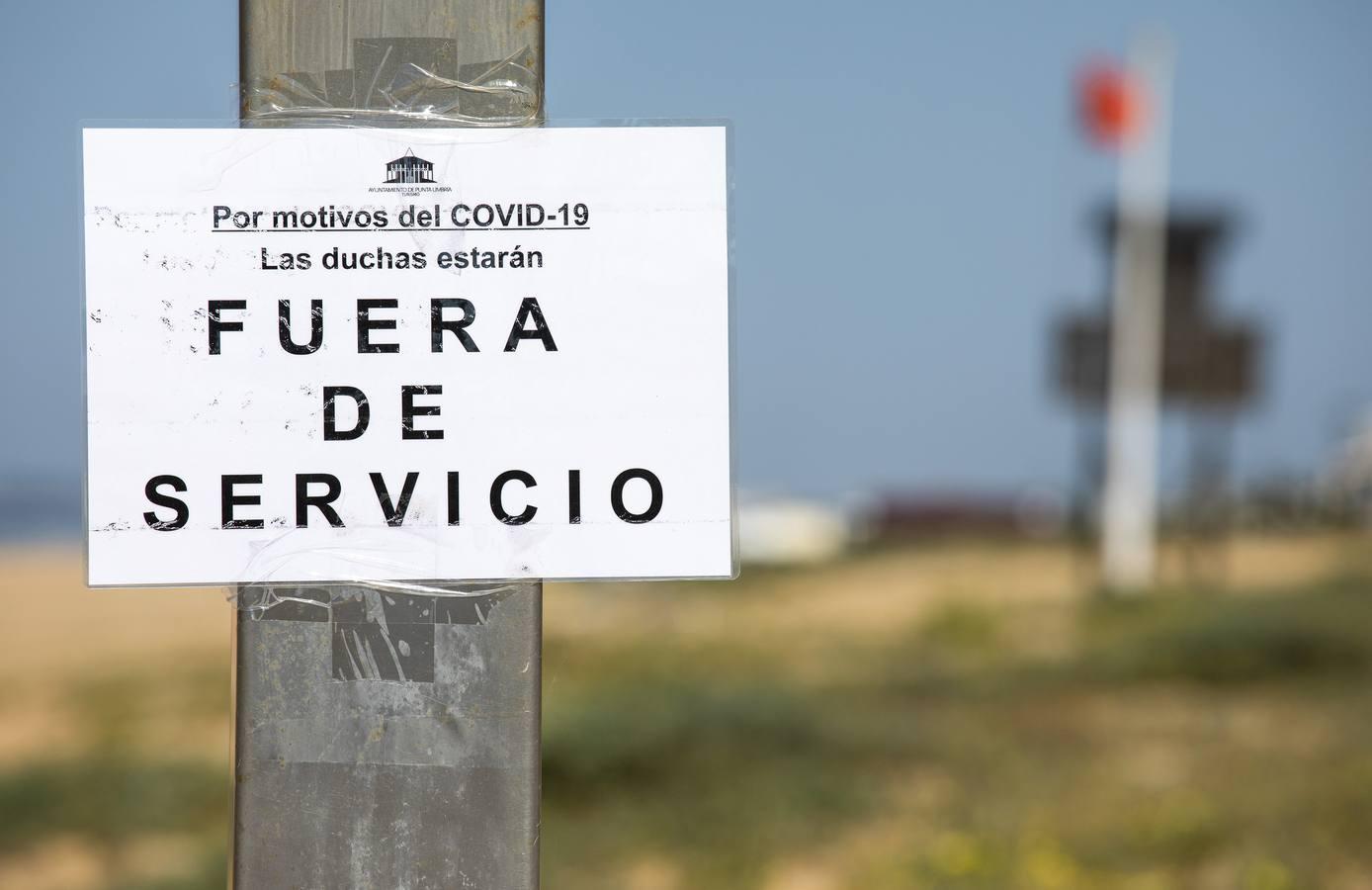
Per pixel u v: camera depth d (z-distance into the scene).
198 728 12.89
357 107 1.88
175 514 1.86
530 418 1.88
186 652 19.25
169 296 1.86
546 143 1.88
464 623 1.87
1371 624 14.63
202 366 1.86
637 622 20.52
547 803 8.95
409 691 1.87
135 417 1.85
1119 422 26.70
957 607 19.91
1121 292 27.19
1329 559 28.42
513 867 1.87
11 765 10.99
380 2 1.87
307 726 1.86
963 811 8.46
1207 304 28.86
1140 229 27.52
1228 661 13.10
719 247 1.89
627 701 10.75
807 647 17.00
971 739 10.55
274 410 1.86
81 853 8.66
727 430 1.89
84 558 1.84
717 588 26.70
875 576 29.25
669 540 1.89
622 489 1.88
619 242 1.89
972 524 43.69
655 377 1.89
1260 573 27.50
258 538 1.86
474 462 1.87
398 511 1.87
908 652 16.33
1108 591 22.55
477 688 1.87
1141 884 6.95
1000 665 14.40
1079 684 13.02
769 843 7.94
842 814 8.47
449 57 1.88
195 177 1.86
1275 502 39.44
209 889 7.50
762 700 10.75
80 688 15.64
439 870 1.87
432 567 1.87
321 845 1.86
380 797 1.86
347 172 1.87
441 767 1.87
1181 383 28.77
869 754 9.95
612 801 8.90
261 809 1.86
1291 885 6.82
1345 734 10.31
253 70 1.87
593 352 1.88
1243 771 9.27
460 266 1.88
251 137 1.87
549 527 1.88
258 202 1.87
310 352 1.87
